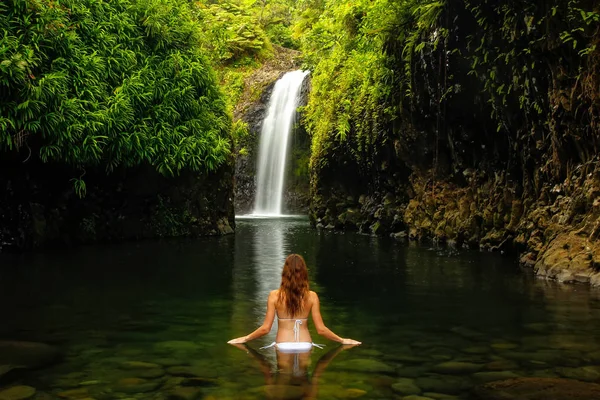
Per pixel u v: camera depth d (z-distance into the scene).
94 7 11.63
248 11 32.06
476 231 10.91
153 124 12.19
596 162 7.12
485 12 8.84
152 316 5.28
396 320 5.11
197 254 10.16
